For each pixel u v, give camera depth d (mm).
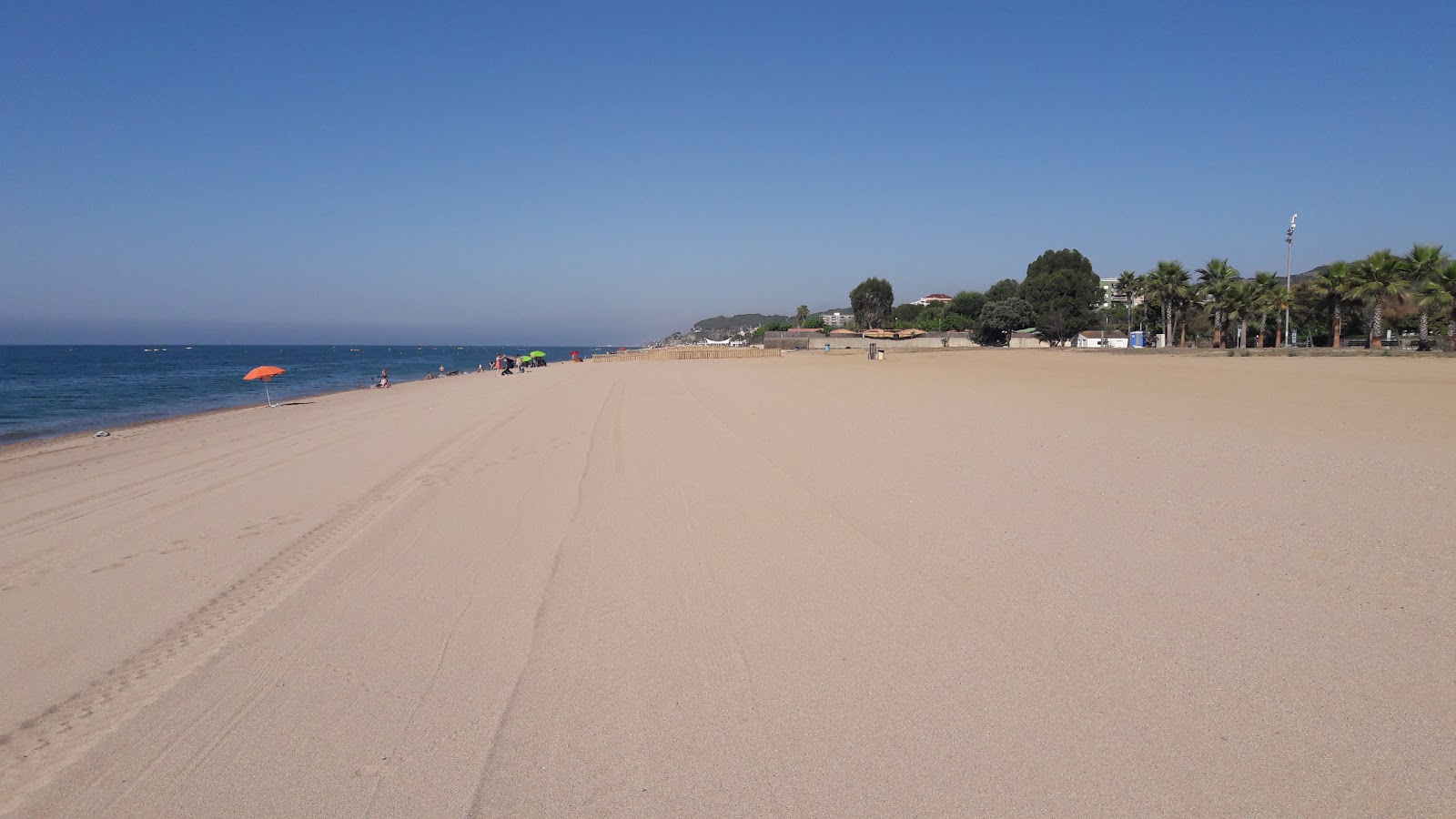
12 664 4676
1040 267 99188
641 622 4867
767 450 11383
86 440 19578
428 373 65875
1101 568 5398
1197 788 2924
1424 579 4930
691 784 3105
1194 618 4469
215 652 4656
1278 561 5402
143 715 3910
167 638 4965
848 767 3172
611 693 3930
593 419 17422
